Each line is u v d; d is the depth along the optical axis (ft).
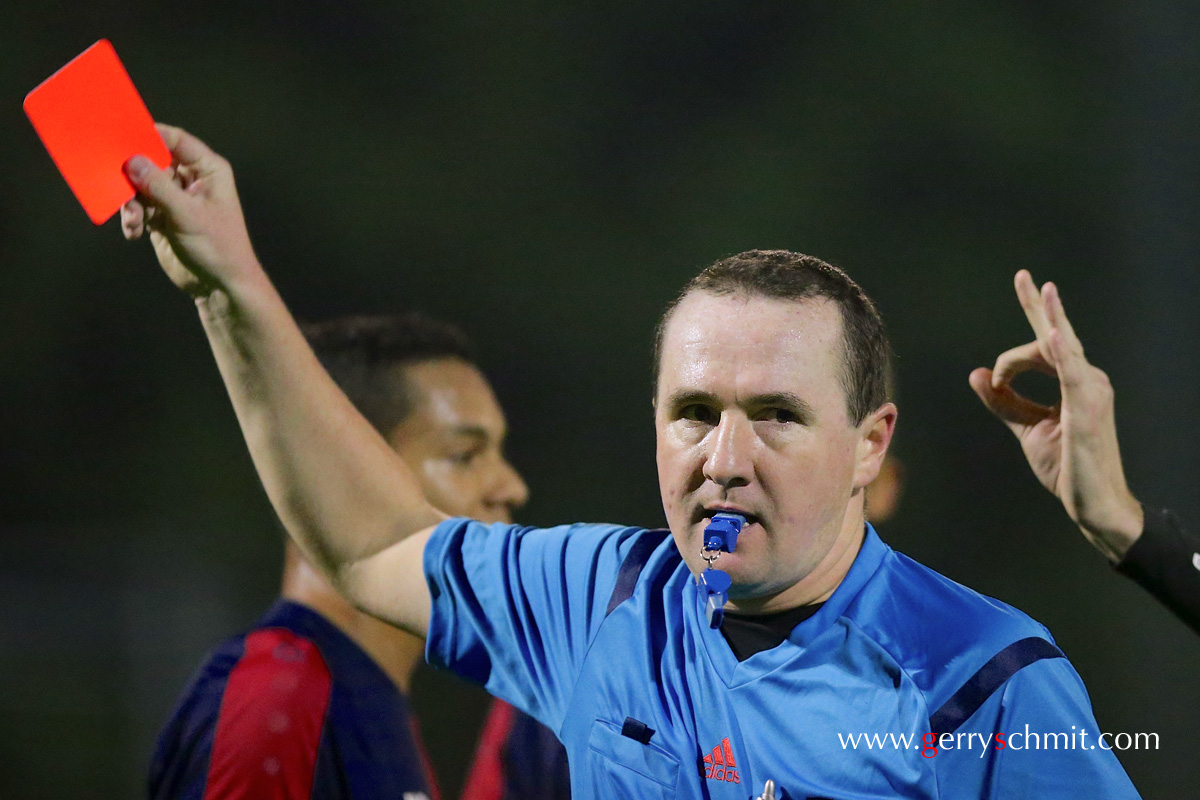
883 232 129.08
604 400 131.44
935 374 124.47
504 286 133.69
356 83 133.90
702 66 132.67
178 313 127.44
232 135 132.57
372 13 133.08
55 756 92.99
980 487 116.78
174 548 116.88
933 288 127.24
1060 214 125.08
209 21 132.26
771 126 131.75
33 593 104.99
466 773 80.89
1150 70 109.50
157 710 97.66
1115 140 121.60
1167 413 99.45
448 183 134.10
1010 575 113.29
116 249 127.03
